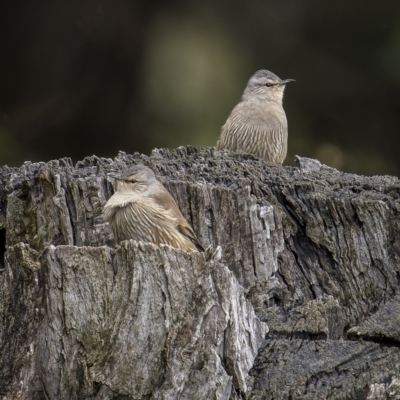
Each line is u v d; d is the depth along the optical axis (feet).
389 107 75.05
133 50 75.25
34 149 75.92
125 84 75.56
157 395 26.71
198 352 26.84
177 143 68.69
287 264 32.50
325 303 30.48
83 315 27.81
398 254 32.12
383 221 32.07
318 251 32.78
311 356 28.19
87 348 27.73
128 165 36.35
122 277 27.43
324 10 75.31
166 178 33.65
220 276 26.96
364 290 31.99
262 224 31.83
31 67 77.05
